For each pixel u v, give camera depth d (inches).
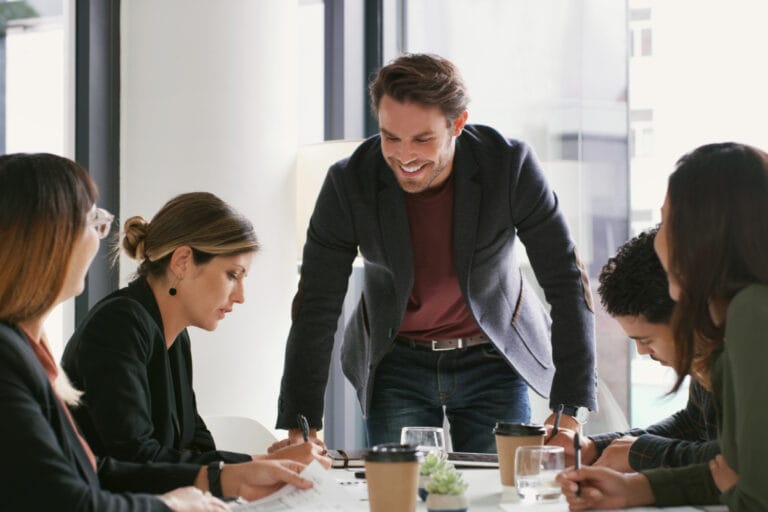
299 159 157.5
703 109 157.4
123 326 85.8
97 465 75.4
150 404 88.0
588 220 162.9
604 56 162.4
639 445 80.6
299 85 183.8
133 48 151.3
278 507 69.2
